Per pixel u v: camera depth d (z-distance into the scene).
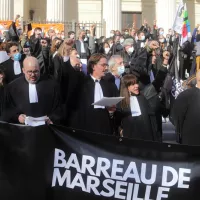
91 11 36.97
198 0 37.78
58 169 6.39
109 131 7.71
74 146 6.34
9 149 6.43
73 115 7.78
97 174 6.30
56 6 30.39
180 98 7.48
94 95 7.75
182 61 17.78
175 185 6.20
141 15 37.88
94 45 19.55
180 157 6.18
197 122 7.35
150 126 8.04
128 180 6.26
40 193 6.43
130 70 10.59
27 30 21.12
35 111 7.05
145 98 8.19
